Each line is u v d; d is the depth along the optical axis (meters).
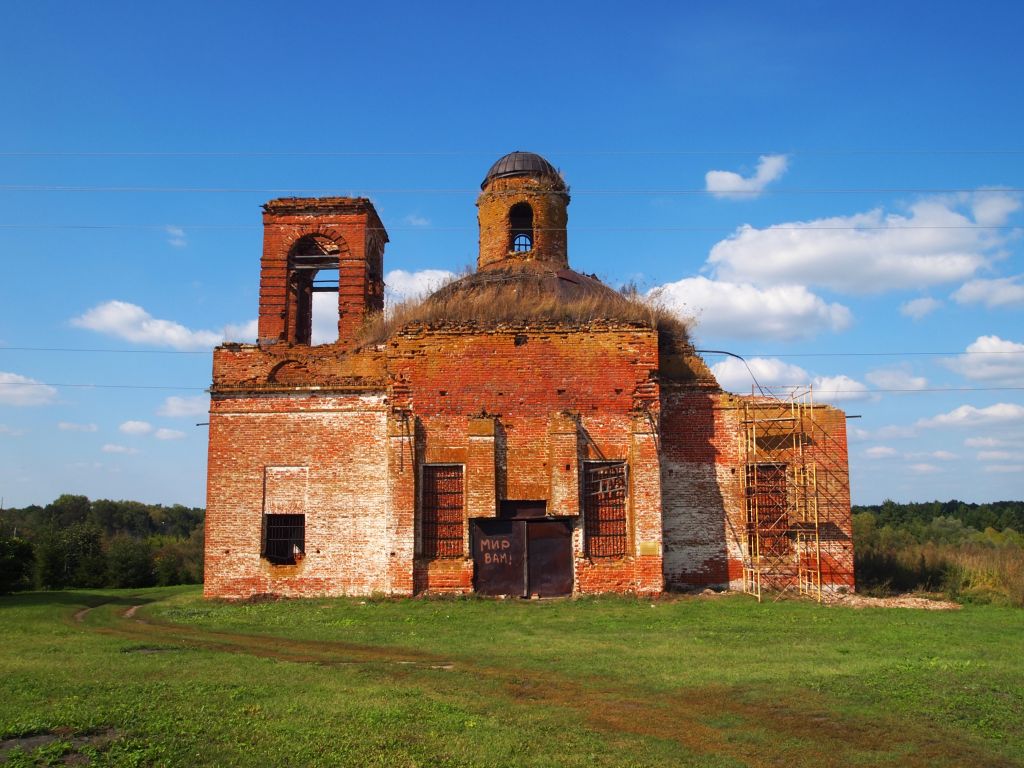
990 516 80.44
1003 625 16.88
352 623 17.50
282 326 25.16
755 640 14.92
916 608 19.56
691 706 10.22
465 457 21.34
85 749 8.06
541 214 28.52
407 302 24.16
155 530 102.62
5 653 13.79
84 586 40.56
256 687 10.81
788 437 22.20
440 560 21.12
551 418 21.41
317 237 26.52
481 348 21.80
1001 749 8.62
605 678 11.73
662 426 22.52
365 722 9.16
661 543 20.73
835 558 21.64
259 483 22.50
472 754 8.20
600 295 23.89
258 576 22.05
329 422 22.62
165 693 10.37
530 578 20.97
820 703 10.22
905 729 9.24
